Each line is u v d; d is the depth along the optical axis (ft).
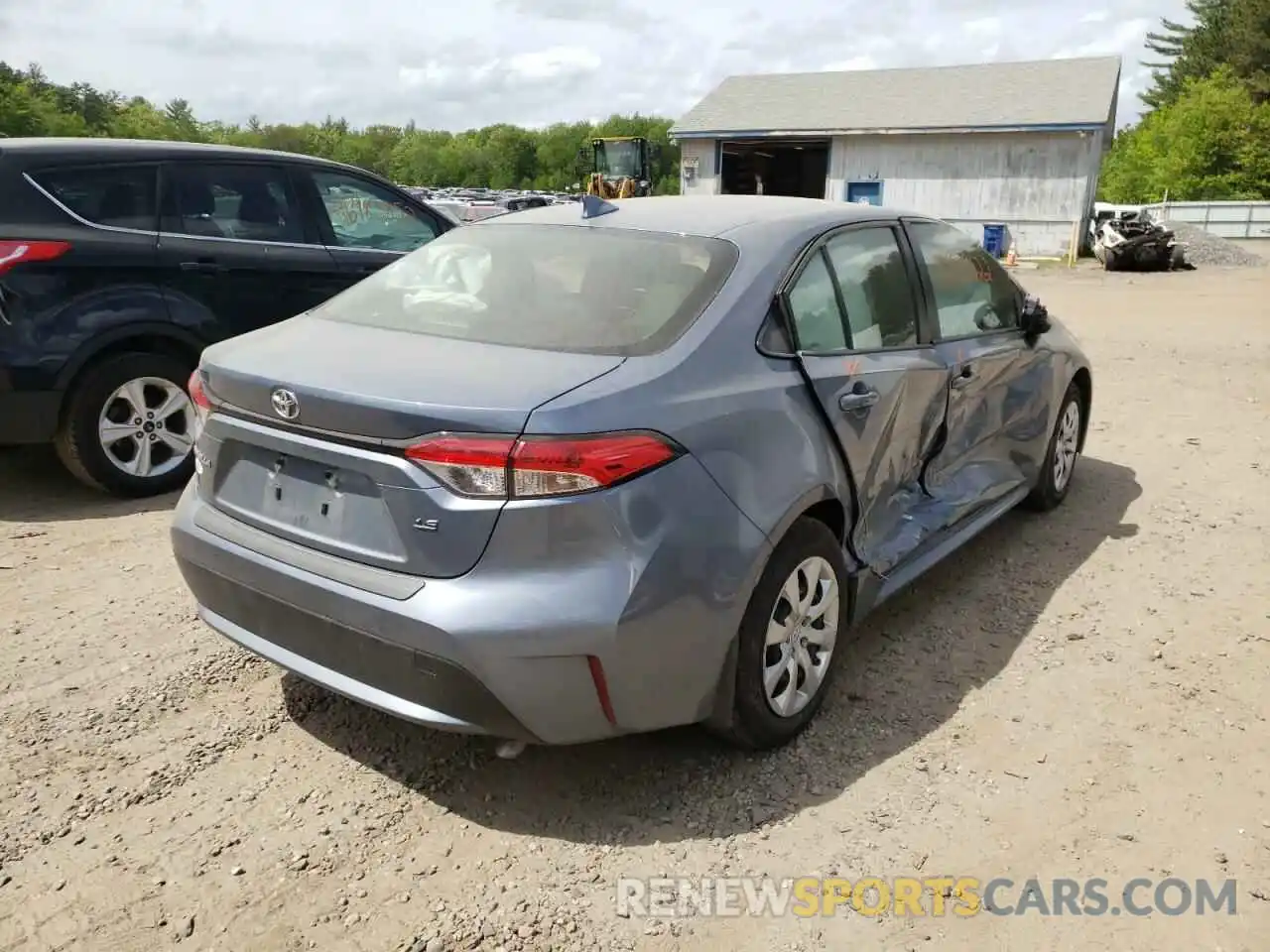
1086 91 94.32
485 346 9.91
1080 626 13.98
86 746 10.66
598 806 9.88
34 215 16.97
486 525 8.43
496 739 10.99
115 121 280.92
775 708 10.41
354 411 8.77
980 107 95.14
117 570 15.23
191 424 19.06
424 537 8.60
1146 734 11.28
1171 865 9.20
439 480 8.52
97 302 17.40
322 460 9.16
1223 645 13.44
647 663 8.87
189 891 8.64
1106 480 20.74
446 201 108.78
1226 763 10.75
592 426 8.58
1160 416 26.32
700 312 10.14
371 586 8.86
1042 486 17.97
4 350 16.53
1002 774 10.48
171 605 14.05
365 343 10.20
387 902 8.57
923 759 10.73
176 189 18.76
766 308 10.63
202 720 11.24
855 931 8.37
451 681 8.57
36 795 9.82
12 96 221.66
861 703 11.84
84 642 12.91
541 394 8.67
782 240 11.41
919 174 96.37
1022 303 16.79
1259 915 8.59
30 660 12.38
